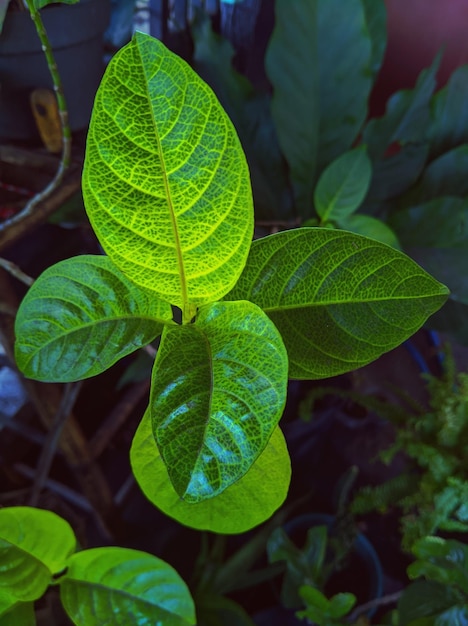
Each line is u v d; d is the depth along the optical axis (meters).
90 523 1.08
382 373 1.22
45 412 0.75
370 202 1.01
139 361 0.90
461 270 0.90
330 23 0.83
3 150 0.72
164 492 0.32
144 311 0.31
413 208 0.93
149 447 0.31
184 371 0.26
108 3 0.76
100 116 0.23
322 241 0.29
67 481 1.12
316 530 0.88
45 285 0.30
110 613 0.44
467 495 0.84
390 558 1.06
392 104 0.93
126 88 0.23
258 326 0.26
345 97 0.89
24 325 0.30
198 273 0.28
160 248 0.27
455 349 1.30
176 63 0.22
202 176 0.25
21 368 0.30
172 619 0.45
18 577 0.43
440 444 0.97
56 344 0.30
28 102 0.74
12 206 0.70
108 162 0.24
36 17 0.36
